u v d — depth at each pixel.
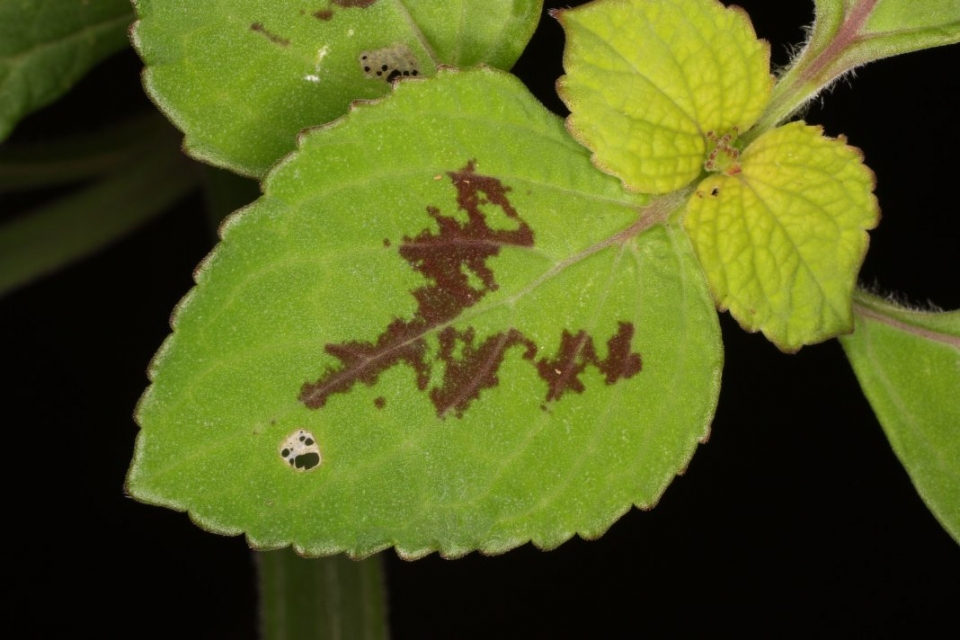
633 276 0.26
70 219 0.32
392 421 0.25
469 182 0.26
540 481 0.26
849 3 0.26
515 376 0.26
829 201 0.26
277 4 0.26
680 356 0.26
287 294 0.25
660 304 0.26
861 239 0.26
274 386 0.25
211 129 0.26
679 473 0.26
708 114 0.26
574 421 0.26
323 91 0.26
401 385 0.25
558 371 0.26
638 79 0.26
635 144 0.26
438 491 0.26
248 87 0.26
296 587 0.30
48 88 0.28
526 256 0.26
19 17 0.28
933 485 0.27
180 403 0.25
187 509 0.25
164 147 0.32
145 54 0.26
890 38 0.26
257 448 0.25
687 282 0.26
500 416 0.26
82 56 0.28
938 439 0.27
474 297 0.26
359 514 0.25
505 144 0.26
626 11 0.26
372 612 0.30
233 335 0.25
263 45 0.26
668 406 0.26
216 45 0.26
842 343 0.27
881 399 0.27
